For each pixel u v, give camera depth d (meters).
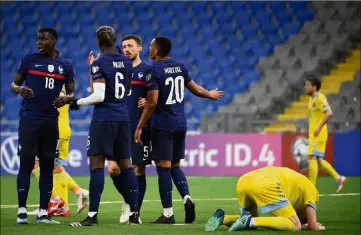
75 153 63.47
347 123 64.12
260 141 62.38
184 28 83.06
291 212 24.55
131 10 86.06
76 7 87.56
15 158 63.94
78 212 33.84
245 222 24.50
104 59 27.92
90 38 85.06
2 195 47.16
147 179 58.84
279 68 76.69
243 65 78.25
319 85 46.25
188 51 80.75
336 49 77.12
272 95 73.12
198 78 77.75
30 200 43.62
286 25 80.56
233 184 54.75
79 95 78.94
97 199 28.03
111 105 28.08
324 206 39.62
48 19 87.38
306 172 62.19
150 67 29.38
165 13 84.88
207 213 35.66
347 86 70.62
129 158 28.78
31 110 29.08
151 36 83.31
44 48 29.02
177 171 30.69
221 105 74.31
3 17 88.25
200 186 53.16
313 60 75.94
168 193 29.80
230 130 63.94
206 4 84.38
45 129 29.28
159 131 29.69
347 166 63.41
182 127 30.09
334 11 80.25
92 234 24.86
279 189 24.50
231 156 62.69
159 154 29.70
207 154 62.97
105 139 27.91
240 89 75.81
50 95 29.19
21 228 26.97
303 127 63.81
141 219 32.62
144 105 30.55
